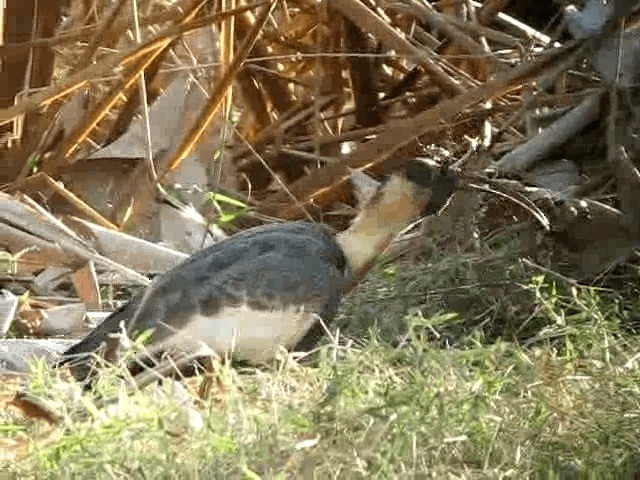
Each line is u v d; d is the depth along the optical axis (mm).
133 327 9297
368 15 14148
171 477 7566
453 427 8266
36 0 14086
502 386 9039
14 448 8594
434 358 8820
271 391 8742
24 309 11758
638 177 11922
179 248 13414
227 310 9266
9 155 13992
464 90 14023
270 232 9703
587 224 12031
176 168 14148
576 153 13133
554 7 16219
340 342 10766
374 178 14227
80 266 12273
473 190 11633
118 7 13469
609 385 9258
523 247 12047
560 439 8547
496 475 7805
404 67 15695
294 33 15828
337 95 15531
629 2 12172
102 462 7605
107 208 14047
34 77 14188
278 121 15055
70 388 8711
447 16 14992
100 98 14086
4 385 9977
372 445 7754
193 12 13188
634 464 8266
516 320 11492
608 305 11312
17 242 12352
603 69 12430
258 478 7320
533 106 13586
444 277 11891
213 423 8203
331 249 9703
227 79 13273
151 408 8406
